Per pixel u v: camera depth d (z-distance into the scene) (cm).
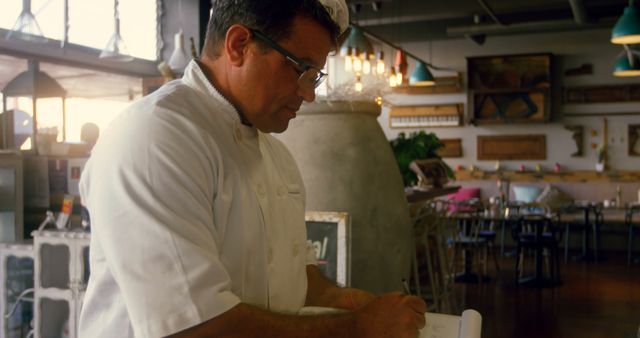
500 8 980
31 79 366
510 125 1112
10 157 333
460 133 1138
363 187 289
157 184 100
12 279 327
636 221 957
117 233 99
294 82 114
